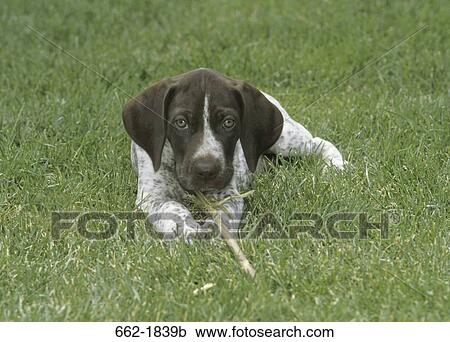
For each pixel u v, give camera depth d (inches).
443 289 260.2
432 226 304.0
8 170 357.4
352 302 255.1
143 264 281.0
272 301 255.0
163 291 264.5
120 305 259.0
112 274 277.7
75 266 284.5
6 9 617.6
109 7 622.2
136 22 599.5
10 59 529.0
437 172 346.6
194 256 283.0
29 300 265.9
